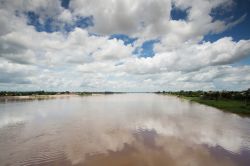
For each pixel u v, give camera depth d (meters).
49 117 21.80
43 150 10.54
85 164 8.77
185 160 9.28
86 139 12.75
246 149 10.90
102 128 16.00
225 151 10.55
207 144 11.75
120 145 11.49
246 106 29.20
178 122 18.77
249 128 16.09
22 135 13.69
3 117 21.70
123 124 17.72
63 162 8.96
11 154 9.95
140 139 12.84
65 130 15.21
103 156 9.70
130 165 8.68
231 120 19.94
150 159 9.38
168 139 12.82
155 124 17.75
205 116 22.58
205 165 8.73
